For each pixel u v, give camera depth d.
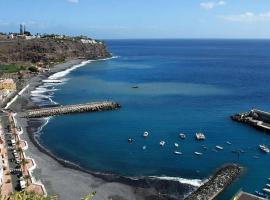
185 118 175.88
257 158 123.81
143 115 181.38
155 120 172.00
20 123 162.25
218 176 106.44
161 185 103.12
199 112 188.25
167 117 177.75
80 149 133.25
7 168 107.38
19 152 121.38
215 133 152.00
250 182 103.94
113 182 104.75
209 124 165.50
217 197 94.88
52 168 113.06
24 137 142.50
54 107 189.25
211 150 131.50
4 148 123.81
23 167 109.50
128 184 103.81
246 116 173.12
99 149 133.12
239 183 103.06
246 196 89.88
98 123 167.25
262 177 107.56
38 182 101.25
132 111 189.38
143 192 98.88
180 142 140.00
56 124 164.50
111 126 162.12
